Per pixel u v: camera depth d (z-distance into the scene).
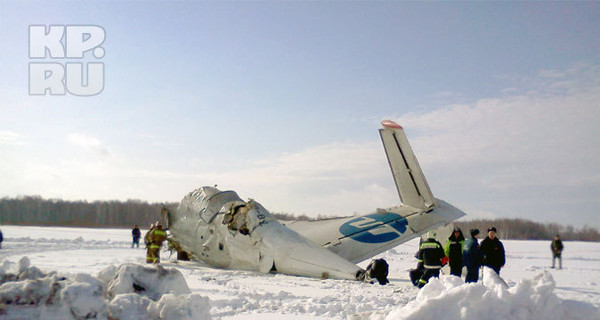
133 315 4.97
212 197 17.23
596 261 25.05
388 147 16.73
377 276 12.02
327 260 13.11
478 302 4.64
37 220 99.62
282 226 14.94
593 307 4.72
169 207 19.34
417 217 15.78
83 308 4.74
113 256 19.64
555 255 19.55
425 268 10.92
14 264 5.96
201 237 16.80
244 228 15.12
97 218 103.31
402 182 16.58
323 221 16.94
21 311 4.71
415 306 4.85
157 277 5.93
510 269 18.66
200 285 10.98
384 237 14.81
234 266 15.52
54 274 5.45
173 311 5.00
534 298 4.70
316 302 8.73
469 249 10.95
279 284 11.48
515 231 98.62
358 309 8.12
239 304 8.39
